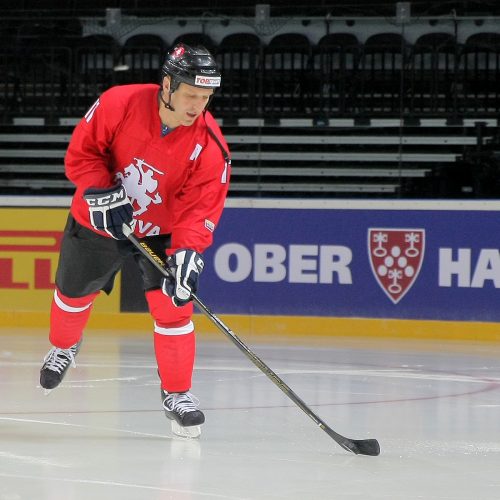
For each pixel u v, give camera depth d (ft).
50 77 99.35
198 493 23.99
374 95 96.22
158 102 29.89
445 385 48.21
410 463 28.40
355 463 28.19
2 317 79.77
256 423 35.19
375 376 51.34
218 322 29.96
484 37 95.66
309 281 76.43
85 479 25.34
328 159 95.81
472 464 28.45
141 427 33.71
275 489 24.58
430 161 94.48
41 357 56.80
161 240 31.60
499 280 73.92
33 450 29.30
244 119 96.94
